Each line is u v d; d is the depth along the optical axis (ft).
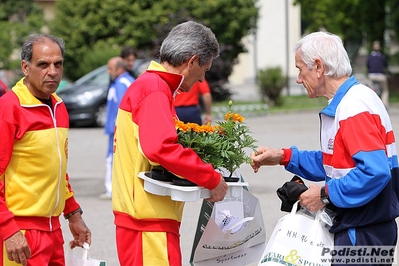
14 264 14.02
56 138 14.25
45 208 14.15
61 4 98.78
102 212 30.66
